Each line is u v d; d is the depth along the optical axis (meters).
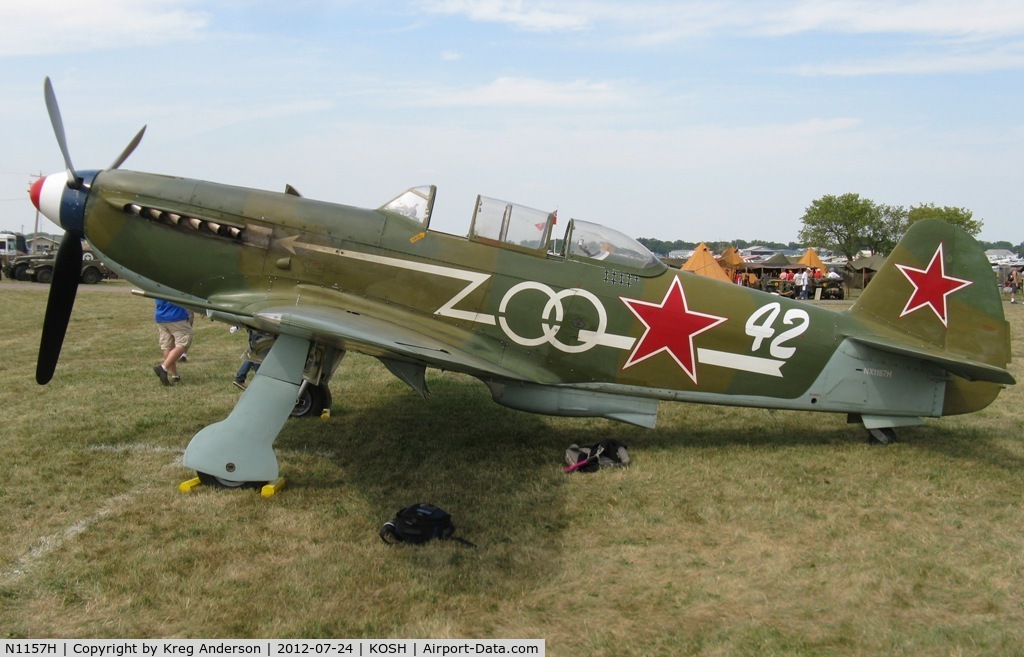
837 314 6.69
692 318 6.45
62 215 6.54
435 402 8.20
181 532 4.53
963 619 3.73
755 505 5.23
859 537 4.71
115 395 8.02
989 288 6.61
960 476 5.86
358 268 6.25
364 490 5.35
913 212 66.38
